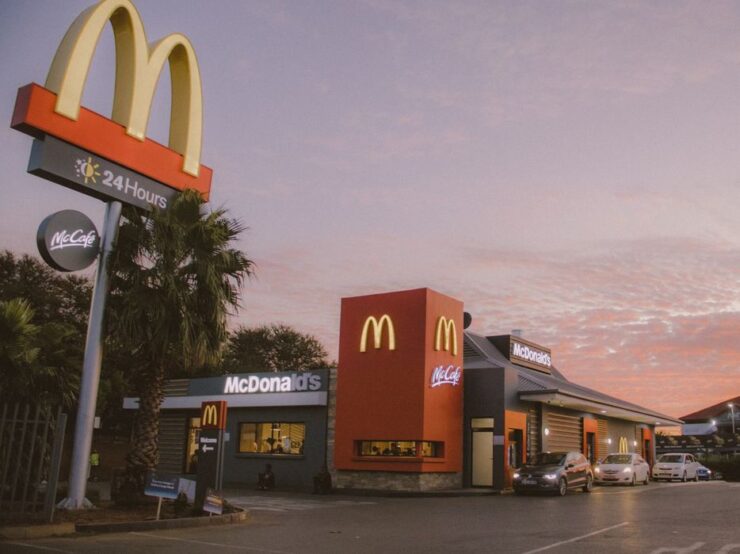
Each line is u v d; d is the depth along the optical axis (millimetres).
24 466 14844
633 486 31688
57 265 15508
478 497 24156
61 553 10383
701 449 69562
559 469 24844
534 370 37250
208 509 15016
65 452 32344
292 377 29656
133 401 35031
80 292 42500
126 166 16922
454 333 28172
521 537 12828
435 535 13172
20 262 41656
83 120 15961
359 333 27891
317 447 28547
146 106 17500
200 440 15844
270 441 30406
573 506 19938
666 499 22578
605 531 13750
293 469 28969
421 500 22672
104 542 11703
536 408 30562
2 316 13672
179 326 16438
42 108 15141
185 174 18484
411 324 26672
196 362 17297
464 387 28672
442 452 26672
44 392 15000
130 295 16141
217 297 16984
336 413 27750
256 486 29000
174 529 13758
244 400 30766
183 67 19172
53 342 15203
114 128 16703
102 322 16281
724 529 14078
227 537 12680
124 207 17328
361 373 27453
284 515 17172
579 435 34438
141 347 16641
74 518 14125
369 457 26422
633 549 11266
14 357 13609
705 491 26984
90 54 16172
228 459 31062
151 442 16359
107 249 16562
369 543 12016
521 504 20766
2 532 12039
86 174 16031
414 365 26219
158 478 14391
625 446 41125
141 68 17516
